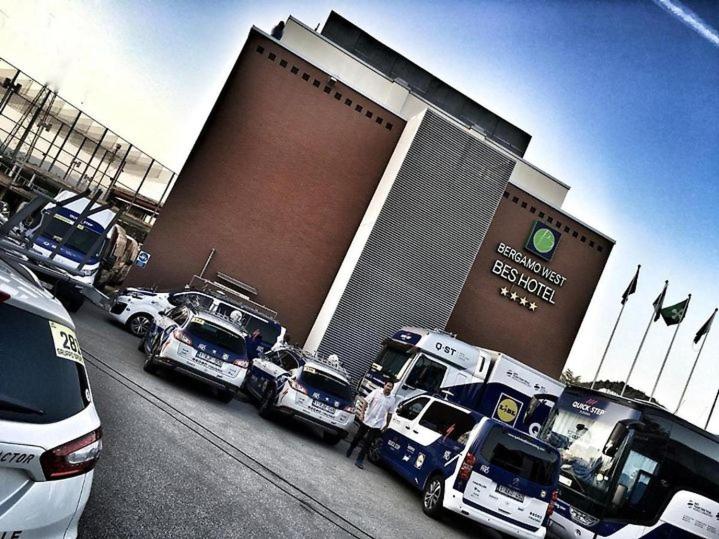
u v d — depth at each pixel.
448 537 8.23
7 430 2.50
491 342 24.66
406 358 15.75
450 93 31.39
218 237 21.62
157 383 10.39
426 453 9.88
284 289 22.30
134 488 5.12
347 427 11.69
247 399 13.76
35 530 2.60
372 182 23.42
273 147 22.28
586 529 9.98
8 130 16.33
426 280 22.64
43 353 2.88
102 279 17.22
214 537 4.79
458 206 23.03
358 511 7.55
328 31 30.39
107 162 20.28
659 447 10.20
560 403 12.11
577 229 25.92
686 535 9.91
